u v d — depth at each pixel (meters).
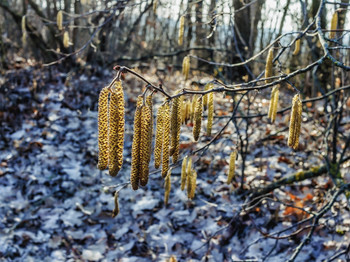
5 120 6.50
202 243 4.43
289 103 7.46
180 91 1.59
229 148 6.12
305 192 5.00
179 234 4.60
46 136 6.30
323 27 5.35
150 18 10.67
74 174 5.52
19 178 5.36
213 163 5.71
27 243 4.37
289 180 4.81
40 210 4.87
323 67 6.46
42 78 7.88
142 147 1.40
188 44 9.11
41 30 10.23
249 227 4.51
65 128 6.59
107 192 5.27
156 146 1.50
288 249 4.10
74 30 8.55
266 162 5.71
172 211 4.97
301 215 4.52
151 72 9.11
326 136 4.52
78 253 4.34
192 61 10.71
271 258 4.07
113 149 1.33
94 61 8.64
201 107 1.65
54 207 4.96
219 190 5.19
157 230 4.66
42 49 8.72
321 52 5.33
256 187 4.93
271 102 2.06
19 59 9.20
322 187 4.96
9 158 5.69
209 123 1.82
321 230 4.23
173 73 9.51
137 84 8.41
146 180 1.43
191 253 4.31
